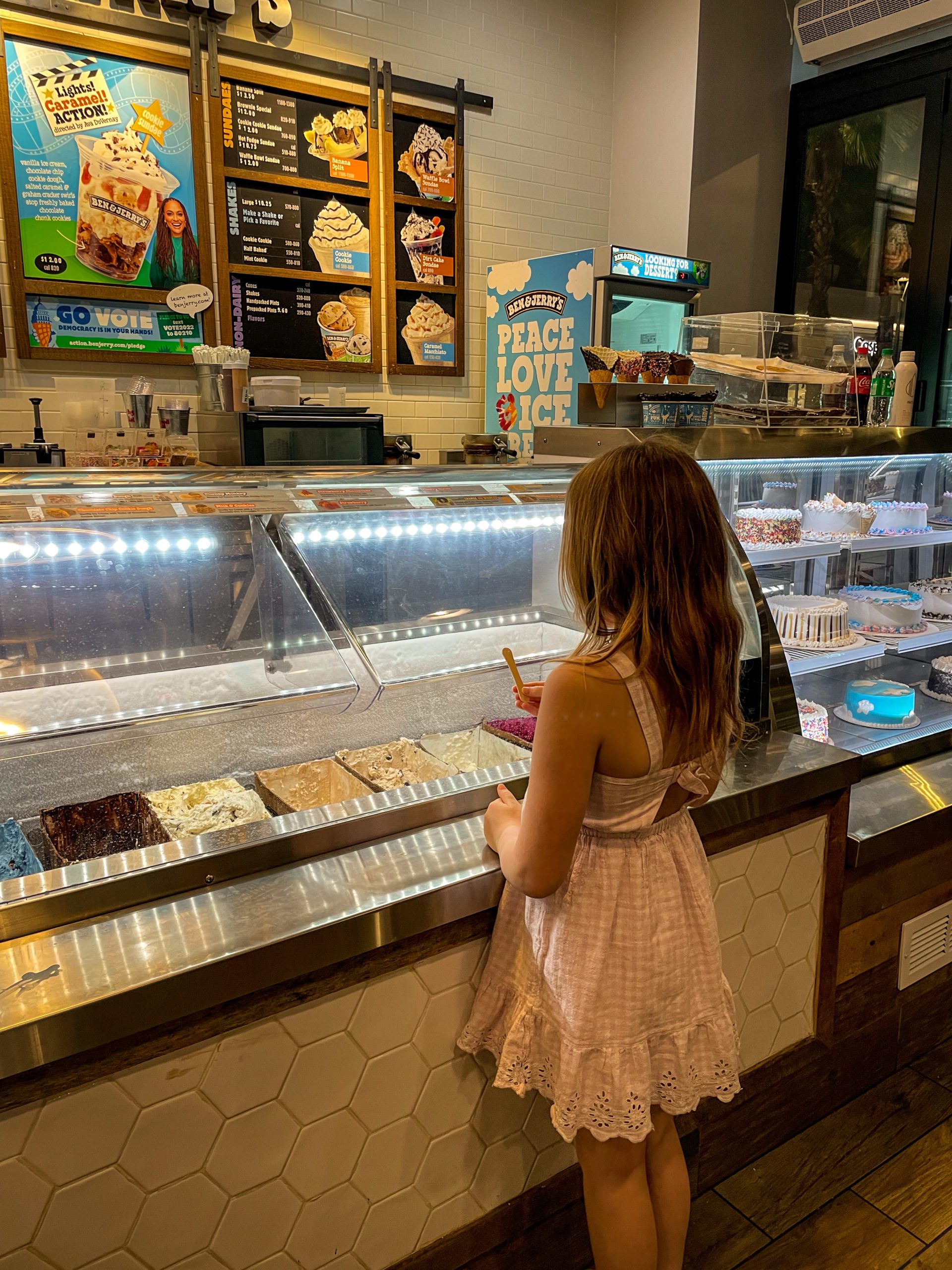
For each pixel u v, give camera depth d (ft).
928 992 7.54
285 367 12.53
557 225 14.87
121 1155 3.54
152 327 11.48
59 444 11.12
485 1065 4.68
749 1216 6.05
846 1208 6.11
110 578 4.85
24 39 10.18
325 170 12.38
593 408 7.85
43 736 4.34
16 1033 3.11
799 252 15.35
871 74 13.78
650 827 4.17
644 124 14.57
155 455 10.16
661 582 3.82
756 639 6.21
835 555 8.77
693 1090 4.36
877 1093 7.22
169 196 11.30
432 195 13.32
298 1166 4.07
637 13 14.46
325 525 5.61
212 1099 3.74
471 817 4.87
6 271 10.55
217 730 5.42
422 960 4.30
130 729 4.50
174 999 3.44
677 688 3.88
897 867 6.89
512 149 14.10
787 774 5.61
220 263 11.82
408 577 5.94
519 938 4.34
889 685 8.50
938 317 13.47
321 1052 4.03
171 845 4.12
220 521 5.24
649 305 12.89
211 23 11.27
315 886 4.13
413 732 6.21
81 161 10.69
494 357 13.56
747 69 14.16
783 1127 6.64
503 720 6.30
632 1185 4.31
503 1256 5.05
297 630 5.27
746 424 8.09
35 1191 3.36
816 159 14.84
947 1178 6.37
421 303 13.55
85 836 4.66
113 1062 3.45
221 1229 3.88
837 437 7.98
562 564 4.20
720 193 14.28
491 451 11.73
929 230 13.35
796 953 6.20
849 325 9.93
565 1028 4.05
